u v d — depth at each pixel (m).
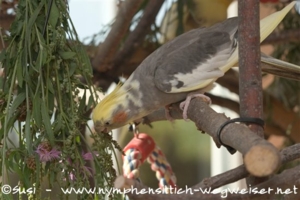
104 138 2.03
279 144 4.40
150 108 2.36
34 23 2.04
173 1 3.66
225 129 1.73
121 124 2.31
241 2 1.94
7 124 1.91
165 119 2.58
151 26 3.67
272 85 4.00
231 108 3.89
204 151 5.88
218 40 2.37
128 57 3.54
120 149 2.06
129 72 3.64
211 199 1.69
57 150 1.92
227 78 3.83
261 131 1.88
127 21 3.22
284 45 3.87
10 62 2.05
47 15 2.02
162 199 1.63
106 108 2.26
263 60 2.35
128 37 3.54
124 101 2.31
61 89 1.99
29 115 1.91
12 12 3.33
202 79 2.28
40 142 1.92
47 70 1.98
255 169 1.49
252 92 1.91
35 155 1.88
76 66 2.04
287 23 3.79
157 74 2.30
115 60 3.53
